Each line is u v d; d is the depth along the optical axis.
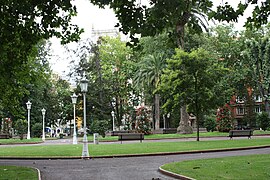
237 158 15.11
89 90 61.09
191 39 46.66
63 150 22.12
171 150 20.50
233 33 53.81
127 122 65.94
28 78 18.34
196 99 28.52
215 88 30.05
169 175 11.80
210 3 10.14
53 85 67.38
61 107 64.62
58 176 12.17
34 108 57.44
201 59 27.95
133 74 60.16
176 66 28.50
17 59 13.27
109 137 39.44
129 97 65.44
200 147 22.00
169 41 11.05
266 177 10.20
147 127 41.62
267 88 43.09
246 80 54.50
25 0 10.54
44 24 11.49
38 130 52.22
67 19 13.56
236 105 65.62
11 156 19.48
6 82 16.55
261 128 45.88
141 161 16.45
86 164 15.78
